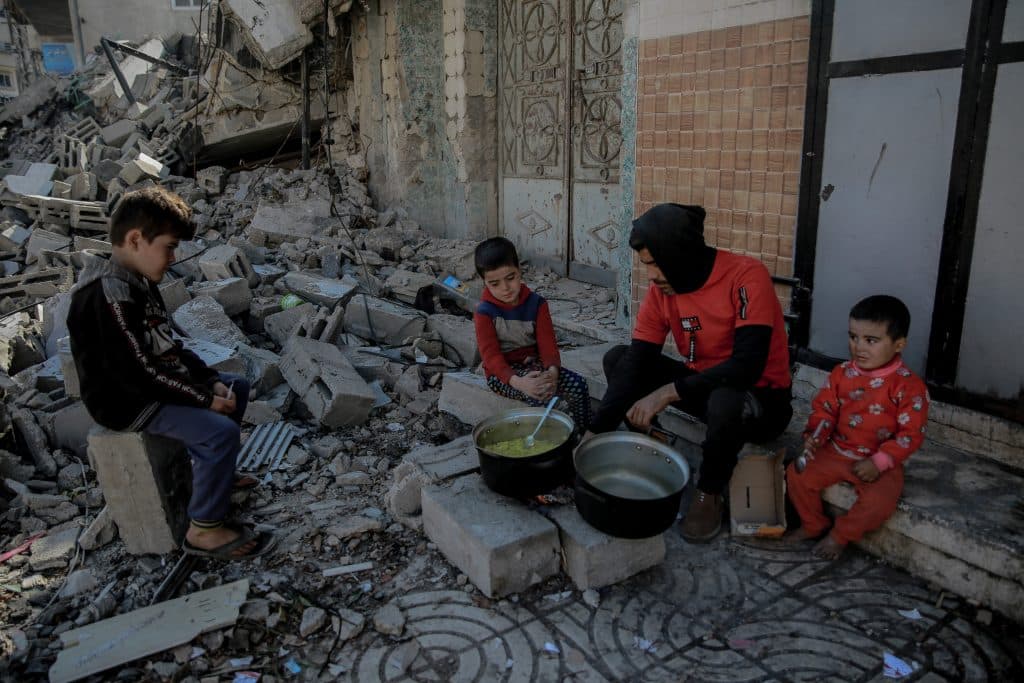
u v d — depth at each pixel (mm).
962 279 3018
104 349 2643
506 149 7438
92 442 2828
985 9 2793
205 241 7117
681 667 2365
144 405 2758
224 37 9000
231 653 2471
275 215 7375
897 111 3139
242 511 3281
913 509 2699
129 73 11930
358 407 4121
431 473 3180
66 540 3082
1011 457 2977
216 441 2768
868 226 3332
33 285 5562
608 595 2707
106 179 8617
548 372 3271
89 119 10539
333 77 9383
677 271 2863
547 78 6672
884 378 2721
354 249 6938
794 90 3547
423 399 4418
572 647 2459
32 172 8156
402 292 5863
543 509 2895
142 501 2916
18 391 4133
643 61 4309
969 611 2566
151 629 2518
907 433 2682
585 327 5199
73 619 2668
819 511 2943
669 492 2785
